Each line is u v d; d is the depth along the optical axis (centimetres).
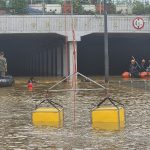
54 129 1659
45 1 4684
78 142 1433
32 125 1750
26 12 4581
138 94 2973
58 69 5203
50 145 1397
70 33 4553
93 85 3656
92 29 4569
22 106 2333
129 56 5894
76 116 1952
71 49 4575
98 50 5941
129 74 4644
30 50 6469
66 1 4669
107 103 2316
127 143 1412
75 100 2594
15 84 3962
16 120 1878
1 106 2342
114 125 1723
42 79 4606
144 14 4706
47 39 5316
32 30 4503
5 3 4594
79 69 6003
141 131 1602
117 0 4747
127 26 4597
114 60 5922
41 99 2669
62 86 3628
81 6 4647
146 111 2098
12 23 4484
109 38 5369
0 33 4478
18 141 1465
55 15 4528
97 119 1784
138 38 5350
